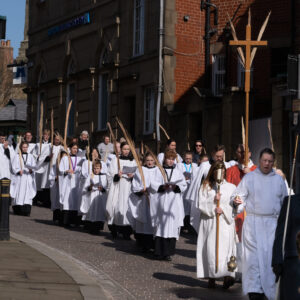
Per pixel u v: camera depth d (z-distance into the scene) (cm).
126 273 1087
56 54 3344
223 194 1007
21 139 2152
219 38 2630
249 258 889
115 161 1594
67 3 3266
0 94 5584
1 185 1341
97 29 2994
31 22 3606
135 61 2739
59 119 3284
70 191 1772
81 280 965
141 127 2694
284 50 2470
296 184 1877
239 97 2195
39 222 1811
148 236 1327
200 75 2666
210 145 2305
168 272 1121
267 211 899
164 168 1281
